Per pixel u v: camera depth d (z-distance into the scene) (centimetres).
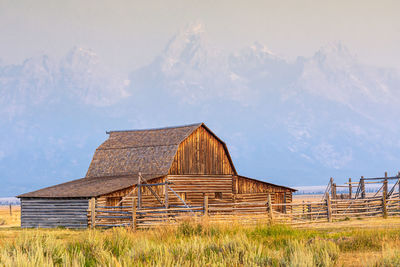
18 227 13700
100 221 11381
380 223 9781
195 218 7894
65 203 12925
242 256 4744
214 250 5141
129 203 13488
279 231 7925
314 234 7825
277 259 4638
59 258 4756
